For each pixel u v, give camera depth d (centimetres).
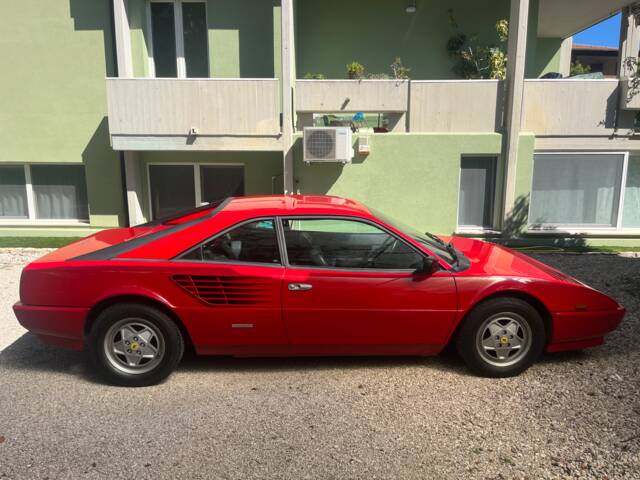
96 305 409
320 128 873
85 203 1062
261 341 421
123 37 937
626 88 908
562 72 1493
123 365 418
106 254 420
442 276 419
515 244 951
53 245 956
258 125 916
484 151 931
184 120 909
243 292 411
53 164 1045
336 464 314
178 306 408
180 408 382
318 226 429
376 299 415
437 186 943
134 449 330
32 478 301
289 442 337
